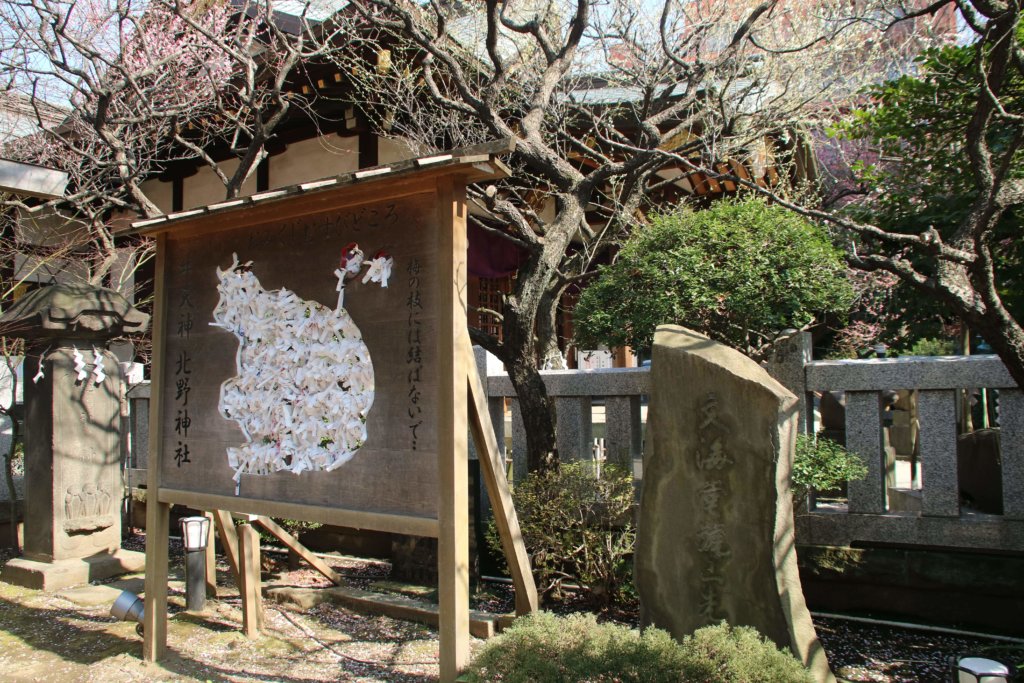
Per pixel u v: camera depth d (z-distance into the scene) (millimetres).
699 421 3812
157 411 4785
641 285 5180
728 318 5137
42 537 6848
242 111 8664
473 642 4934
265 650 4918
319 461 4023
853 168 7812
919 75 7258
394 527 3676
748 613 3625
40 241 9406
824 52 8570
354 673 4520
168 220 4539
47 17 7801
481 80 7586
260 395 4324
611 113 8180
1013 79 5508
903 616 4953
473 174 3561
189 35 8883
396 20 7176
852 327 11992
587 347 5758
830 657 4488
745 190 8875
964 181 6059
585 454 6113
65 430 6871
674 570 3871
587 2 6383
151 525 4781
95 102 8625
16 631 5445
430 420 3621
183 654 4848
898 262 4801
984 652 4383
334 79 8656
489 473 3820
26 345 7840
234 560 5785
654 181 10938
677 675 2979
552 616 3621
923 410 4914
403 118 8883
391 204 3824
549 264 6203
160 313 4816
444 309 3574
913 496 6371
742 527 3656
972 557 4711
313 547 7629
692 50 8797
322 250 4094
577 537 5465
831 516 5160
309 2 7820
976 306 4422
